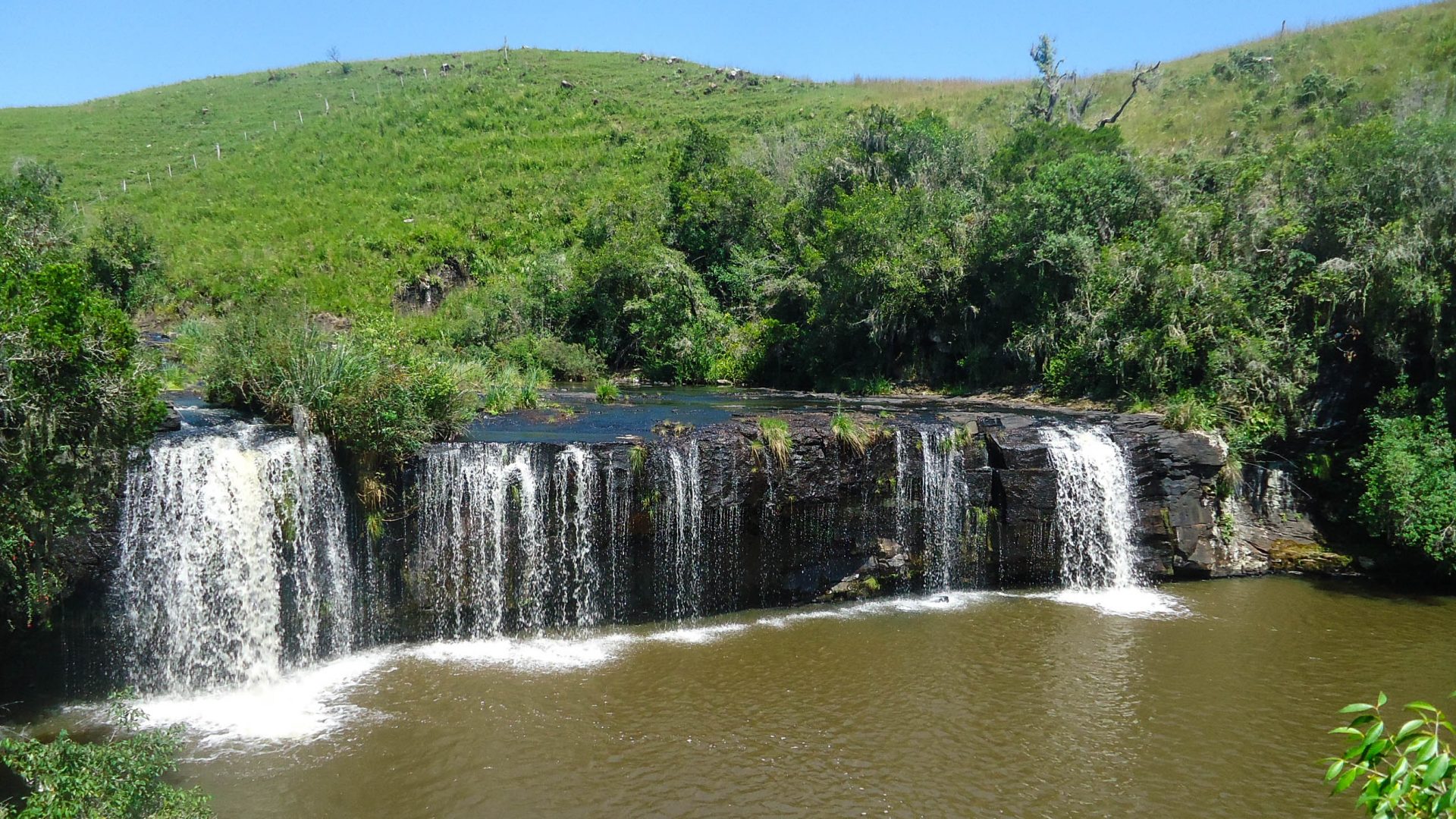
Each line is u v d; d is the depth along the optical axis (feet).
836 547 58.85
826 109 205.67
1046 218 90.89
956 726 41.52
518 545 52.26
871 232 102.83
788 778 36.91
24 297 33.76
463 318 126.82
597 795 35.55
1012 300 95.61
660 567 55.01
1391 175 68.95
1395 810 14.40
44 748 28.04
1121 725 41.68
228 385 57.93
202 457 45.39
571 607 53.47
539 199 171.12
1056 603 58.65
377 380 51.29
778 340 110.63
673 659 49.01
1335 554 63.36
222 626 45.65
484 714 42.19
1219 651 50.24
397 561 50.98
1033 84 174.91
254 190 179.42
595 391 98.73
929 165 122.52
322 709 42.68
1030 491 60.39
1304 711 43.11
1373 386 66.95
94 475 38.75
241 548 46.11
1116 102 157.69
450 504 51.26
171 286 133.90
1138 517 62.44
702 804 35.01
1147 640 51.93
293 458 47.57
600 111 225.56
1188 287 74.74
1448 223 64.28
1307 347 68.59
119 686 43.83
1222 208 81.76
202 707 42.96
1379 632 52.90
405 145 203.21
